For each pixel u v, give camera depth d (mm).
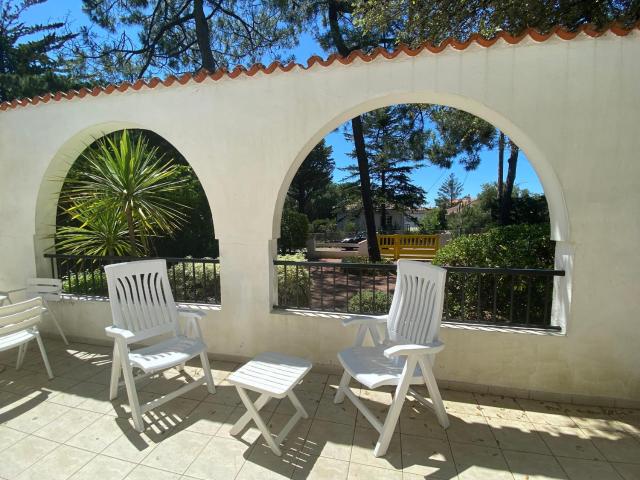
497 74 2445
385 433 1971
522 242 3684
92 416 2338
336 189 22438
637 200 2354
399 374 2133
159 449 2021
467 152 8922
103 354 3330
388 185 17266
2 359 3215
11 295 3738
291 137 2834
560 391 2561
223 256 3092
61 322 3652
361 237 18047
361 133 9344
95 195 4188
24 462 1909
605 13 4125
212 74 2904
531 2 3861
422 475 1837
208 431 2189
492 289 3693
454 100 2631
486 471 1871
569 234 2447
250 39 10102
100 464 1899
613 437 2164
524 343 2578
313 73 2744
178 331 2814
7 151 3598
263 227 2975
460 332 2678
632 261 2389
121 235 4531
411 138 9242
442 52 2488
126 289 2584
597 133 2365
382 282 7477
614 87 2322
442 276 2191
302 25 9383
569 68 2361
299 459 1949
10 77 9734
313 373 2973
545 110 2412
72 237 4078
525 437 2156
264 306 3041
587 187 2406
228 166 2998
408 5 4703
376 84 2631
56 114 3408
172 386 2750
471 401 2570
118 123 3297
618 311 2432
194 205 7188
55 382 2791
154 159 7223
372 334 2613
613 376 2477
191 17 9336
